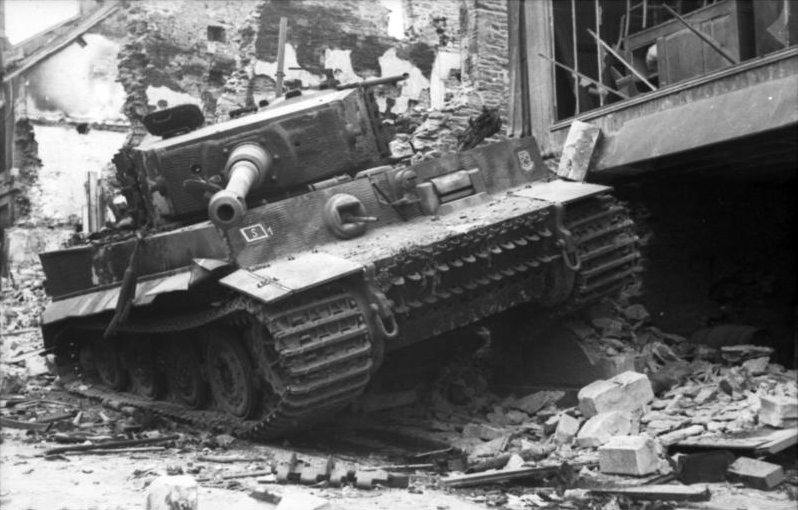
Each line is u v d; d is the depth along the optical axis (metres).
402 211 10.37
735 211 14.36
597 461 8.49
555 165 14.39
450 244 9.65
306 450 9.54
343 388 8.98
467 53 21.11
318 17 25.53
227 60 28.94
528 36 15.16
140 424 10.90
